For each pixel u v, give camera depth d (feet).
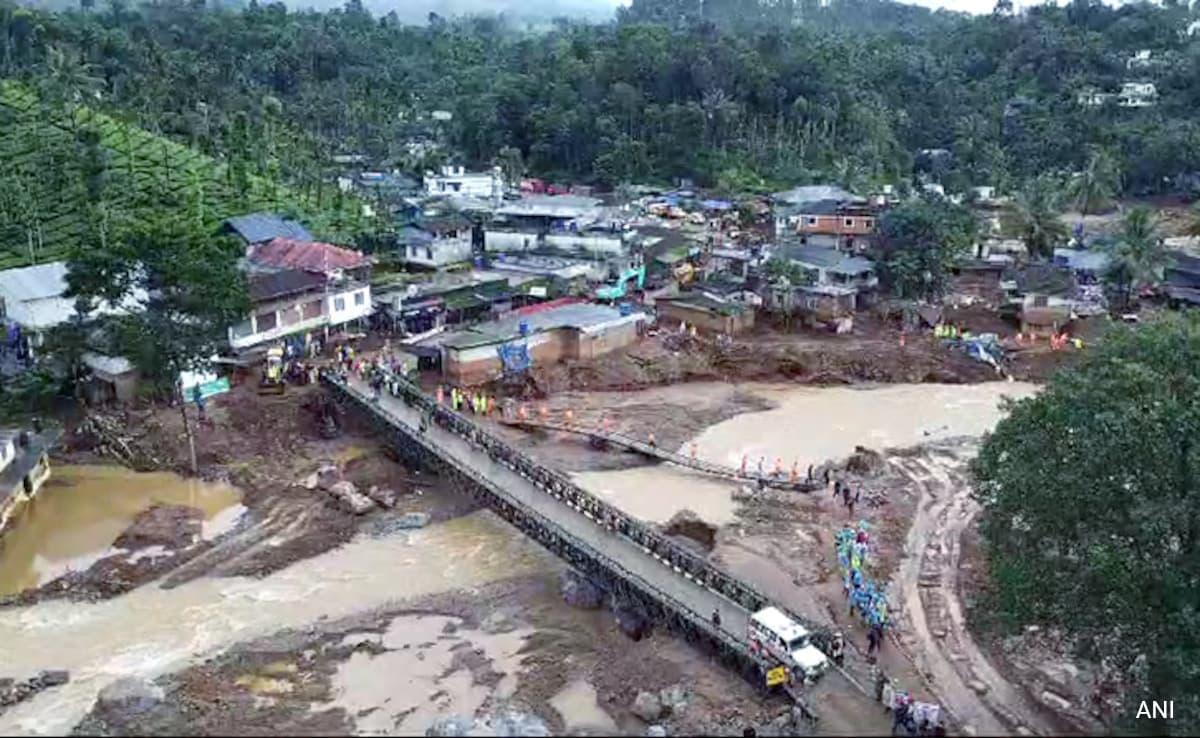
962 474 245.86
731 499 231.71
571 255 395.96
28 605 186.80
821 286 361.10
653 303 357.82
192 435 248.52
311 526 217.15
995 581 160.76
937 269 372.17
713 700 149.28
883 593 183.83
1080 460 137.39
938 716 134.41
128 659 169.89
